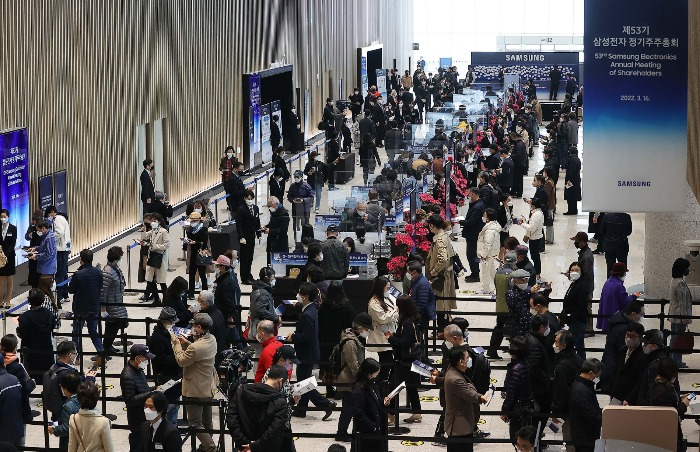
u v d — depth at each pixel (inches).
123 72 975.0
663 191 525.0
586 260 672.4
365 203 802.2
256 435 419.2
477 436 505.7
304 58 1536.7
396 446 524.4
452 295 693.9
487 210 808.9
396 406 533.0
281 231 802.8
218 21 1209.4
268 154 1334.9
